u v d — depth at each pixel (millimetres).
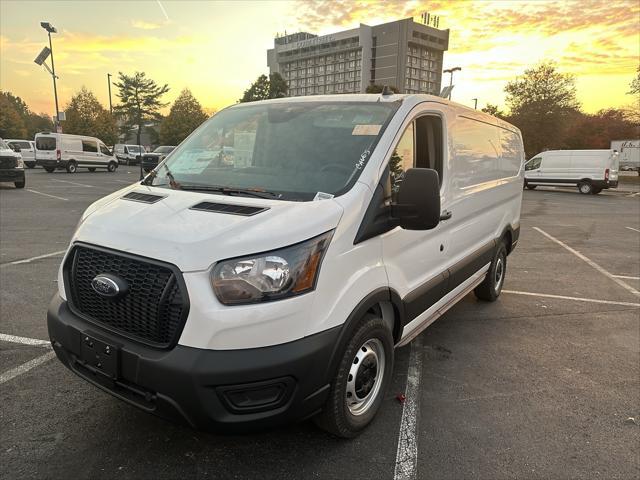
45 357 4023
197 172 3309
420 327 3705
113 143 63312
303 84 135500
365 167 2879
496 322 5250
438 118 3725
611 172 24562
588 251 9609
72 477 2607
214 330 2221
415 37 116875
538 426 3238
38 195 16562
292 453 2861
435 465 2803
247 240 2301
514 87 44688
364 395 3004
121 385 2447
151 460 2764
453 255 4215
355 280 2662
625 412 3443
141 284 2385
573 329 5082
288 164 3078
